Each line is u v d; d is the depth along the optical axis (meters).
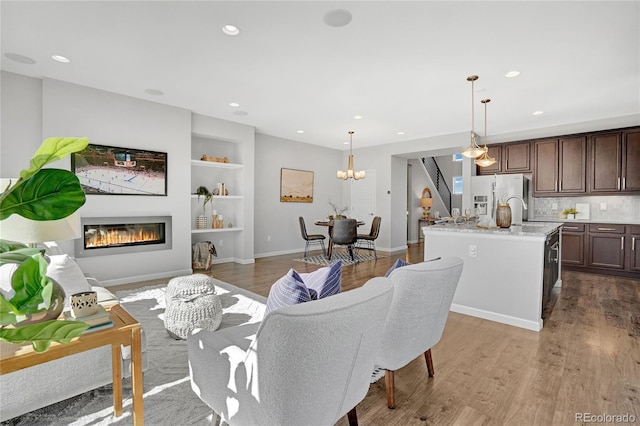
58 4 2.28
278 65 3.23
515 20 2.41
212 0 2.23
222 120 5.38
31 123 3.64
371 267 5.51
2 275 1.12
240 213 5.82
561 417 1.70
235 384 1.22
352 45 2.82
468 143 6.04
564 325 2.98
